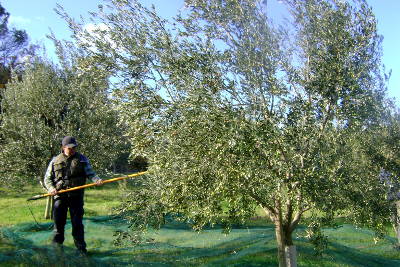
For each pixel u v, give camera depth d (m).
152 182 6.29
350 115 5.43
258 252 8.07
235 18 5.49
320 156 5.15
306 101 5.33
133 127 5.78
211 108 5.18
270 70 5.43
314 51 5.70
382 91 5.93
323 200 5.19
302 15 5.77
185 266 7.11
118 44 5.77
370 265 8.87
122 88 5.76
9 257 5.65
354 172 5.59
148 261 7.25
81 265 6.20
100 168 14.26
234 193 5.34
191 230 10.95
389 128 6.13
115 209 6.79
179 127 5.44
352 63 5.61
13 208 17.17
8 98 14.90
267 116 5.18
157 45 5.59
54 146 14.02
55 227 7.68
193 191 5.59
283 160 5.11
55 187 7.67
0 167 13.94
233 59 5.46
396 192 5.99
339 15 5.73
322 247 5.89
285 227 6.33
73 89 13.72
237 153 5.03
